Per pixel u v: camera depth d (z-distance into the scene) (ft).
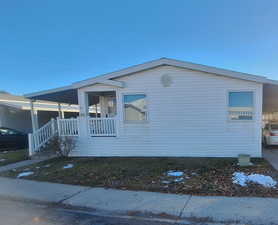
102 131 28.99
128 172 19.67
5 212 11.86
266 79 23.70
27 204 13.17
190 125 26.32
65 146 28.66
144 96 27.55
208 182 15.81
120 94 28.25
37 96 32.76
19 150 39.50
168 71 26.66
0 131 40.11
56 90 30.58
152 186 15.47
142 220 10.34
